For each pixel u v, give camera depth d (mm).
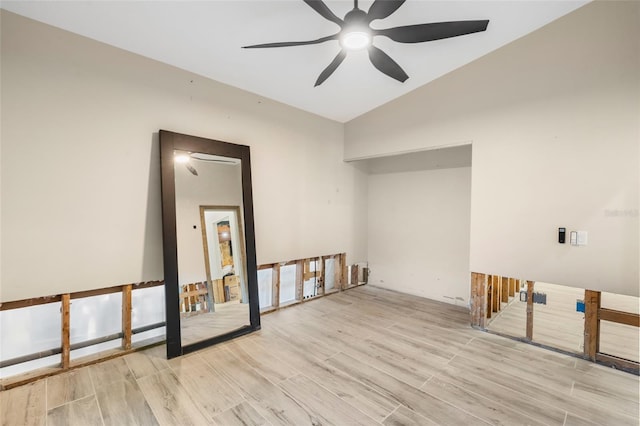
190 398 2074
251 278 3311
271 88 3514
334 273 4848
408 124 3900
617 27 2439
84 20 2256
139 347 2744
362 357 2670
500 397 2117
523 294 3264
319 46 2736
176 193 2848
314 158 4340
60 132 2326
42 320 2422
